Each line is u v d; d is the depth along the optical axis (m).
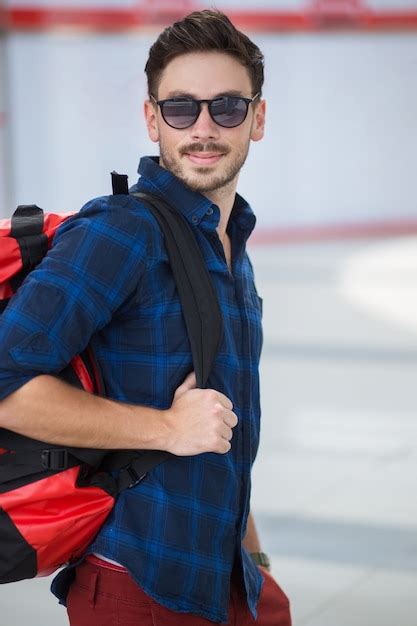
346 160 38.16
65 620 7.02
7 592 7.48
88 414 3.61
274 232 36.72
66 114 31.75
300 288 22.77
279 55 36.03
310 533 8.47
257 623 4.38
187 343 3.80
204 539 3.84
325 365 15.00
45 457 3.65
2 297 3.72
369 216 38.97
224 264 4.00
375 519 8.77
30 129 31.19
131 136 33.00
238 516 3.98
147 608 3.82
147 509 3.76
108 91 32.34
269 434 11.39
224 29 3.89
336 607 7.20
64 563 3.88
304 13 36.19
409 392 13.35
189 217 3.90
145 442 3.70
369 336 17.17
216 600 3.86
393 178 39.41
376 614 7.09
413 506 9.09
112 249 3.62
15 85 30.77
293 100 36.69
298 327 18.06
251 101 3.97
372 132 38.62
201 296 3.79
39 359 3.51
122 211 3.70
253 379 4.16
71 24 31.41
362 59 37.84
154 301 3.75
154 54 3.96
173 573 3.77
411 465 10.21
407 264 27.14
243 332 4.07
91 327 3.61
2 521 3.65
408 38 38.62
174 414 3.74
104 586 3.84
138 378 3.80
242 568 3.98
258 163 36.28
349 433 11.40
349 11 37.06
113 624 3.86
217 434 3.73
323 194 37.81
